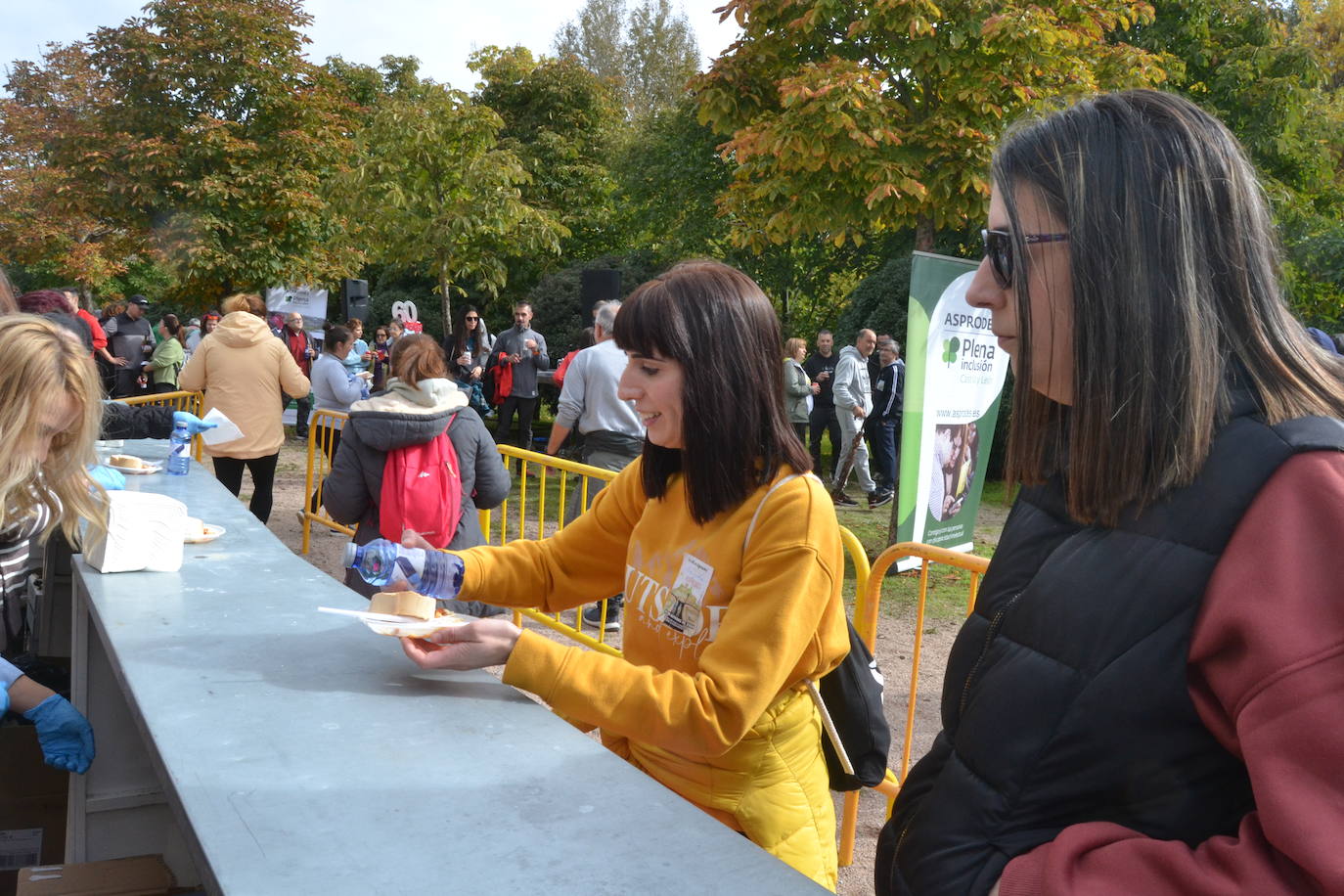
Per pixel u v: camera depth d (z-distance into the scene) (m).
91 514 1.93
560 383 10.32
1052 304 0.89
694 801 1.56
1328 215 13.95
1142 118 0.87
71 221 17.22
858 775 1.73
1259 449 0.77
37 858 2.26
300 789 1.06
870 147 6.38
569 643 4.60
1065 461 0.97
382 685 1.37
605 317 5.50
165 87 16.56
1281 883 0.66
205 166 16.86
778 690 1.40
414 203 13.37
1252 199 0.85
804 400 10.85
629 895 0.90
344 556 1.66
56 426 1.88
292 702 1.29
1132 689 0.79
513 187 14.07
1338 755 0.65
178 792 1.04
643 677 1.36
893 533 6.73
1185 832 0.79
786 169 6.80
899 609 6.12
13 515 1.96
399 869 0.92
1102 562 0.83
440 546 3.76
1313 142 13.56
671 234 21.45
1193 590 0.77
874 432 10.59
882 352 10.48
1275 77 13.39
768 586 1.40
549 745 1.20
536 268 22.84
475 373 12.79
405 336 3.90
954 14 6.41
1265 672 0.70
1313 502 0.73
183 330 17.67
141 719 1.25
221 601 1.77
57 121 17.05
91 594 1.79
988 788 0.87
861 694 1.71
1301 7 17.48
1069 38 6.41
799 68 6.83
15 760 2.24
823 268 19.36
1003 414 11.26
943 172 6.46
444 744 1.19
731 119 7.41
